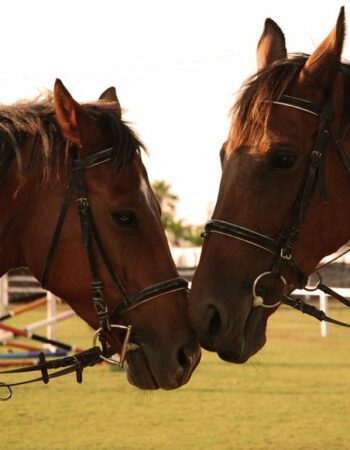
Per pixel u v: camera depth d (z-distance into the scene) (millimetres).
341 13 4551
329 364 14156
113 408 10133
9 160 4980
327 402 10523
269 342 18234
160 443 8273
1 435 8602
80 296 4992
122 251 4891
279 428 9000
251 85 4793
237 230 4668
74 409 10062
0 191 4980
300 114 4688
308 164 4684
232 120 4828
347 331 21344
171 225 52750
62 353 13305
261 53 5355
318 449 8047
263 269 4691
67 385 11898
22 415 9664
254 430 8898
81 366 5156
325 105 4707
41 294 21828
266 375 12891
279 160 4648
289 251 4688
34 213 4977
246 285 4680
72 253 4914
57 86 4789
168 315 4922
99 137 4953
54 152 4969
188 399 10797
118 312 4934
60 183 4945
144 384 4988
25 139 5055
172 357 4891
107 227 4883
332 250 4883
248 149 4695
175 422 9312
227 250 4691
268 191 4656
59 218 4910
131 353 4996
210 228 4770
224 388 11664
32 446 8109
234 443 8289
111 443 8258
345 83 4770
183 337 4941
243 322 4656
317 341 18438
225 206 4719
